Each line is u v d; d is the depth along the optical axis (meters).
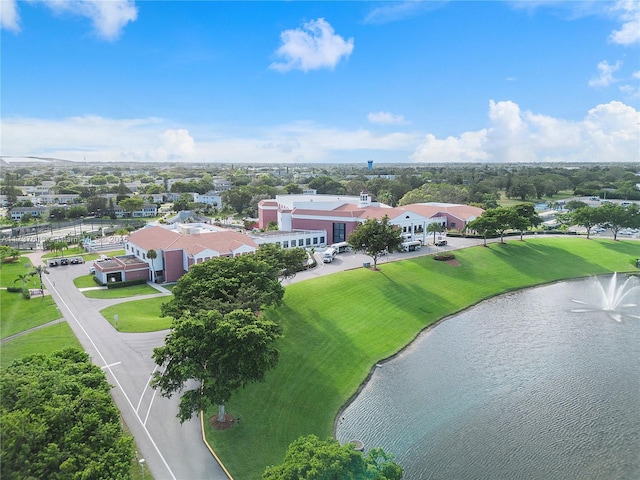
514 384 52.16
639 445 40.53
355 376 54.94
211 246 91.19
